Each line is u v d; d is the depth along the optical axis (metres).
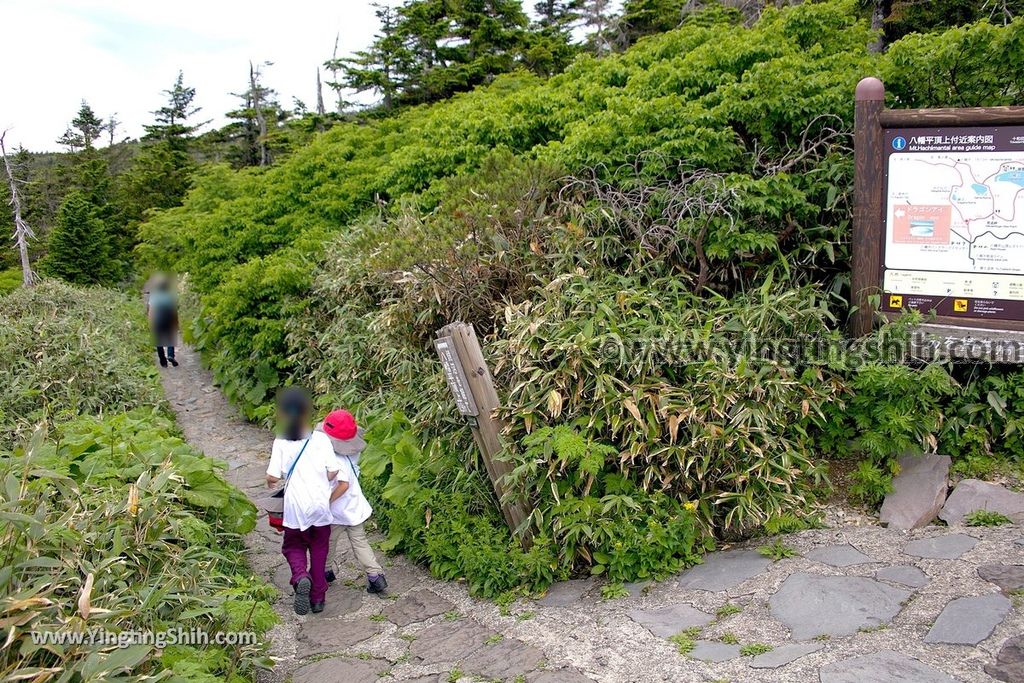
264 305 8.77
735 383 4.36
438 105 12.09
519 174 6.12
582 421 4.35
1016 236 4.28
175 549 3.71
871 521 4.21
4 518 2.79
